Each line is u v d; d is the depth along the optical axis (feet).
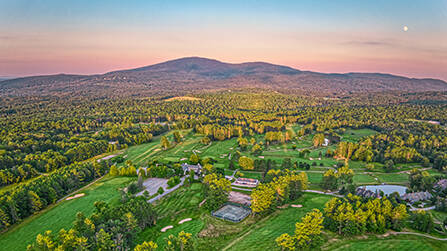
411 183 332.19
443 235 202.28
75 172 351.46
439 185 315.17
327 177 317.22
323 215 231.91
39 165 401.29
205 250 195.83
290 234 207.21
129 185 318.65
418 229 210.79
